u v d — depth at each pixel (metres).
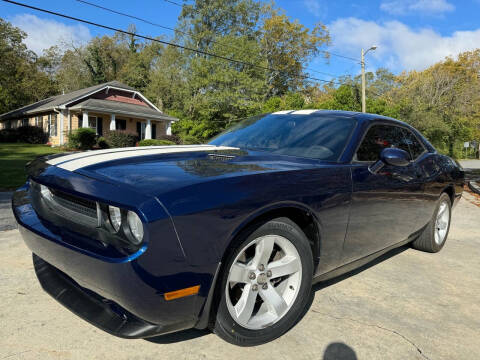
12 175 10.16
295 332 2.22
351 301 2.70
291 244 2.10
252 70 34.94
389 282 3.12
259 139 3.04
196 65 33.47
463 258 3.95
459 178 4.20
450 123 39.41
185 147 2.75
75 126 25.92
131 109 26.59
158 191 1.63
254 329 1.98
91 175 1.87
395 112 30.30
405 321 2.44
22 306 2.39
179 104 40.97
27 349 1.92
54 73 52.69
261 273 2.02
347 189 2.39
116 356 1.89
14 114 31.72
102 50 53.50
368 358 1.99
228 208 1.74
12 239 3.89
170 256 1.57
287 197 1.98
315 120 3.10
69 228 1.83
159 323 1.65
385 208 2.80
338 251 2.44
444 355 2.07
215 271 1.71
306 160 2.54
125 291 1.55
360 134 2.83
